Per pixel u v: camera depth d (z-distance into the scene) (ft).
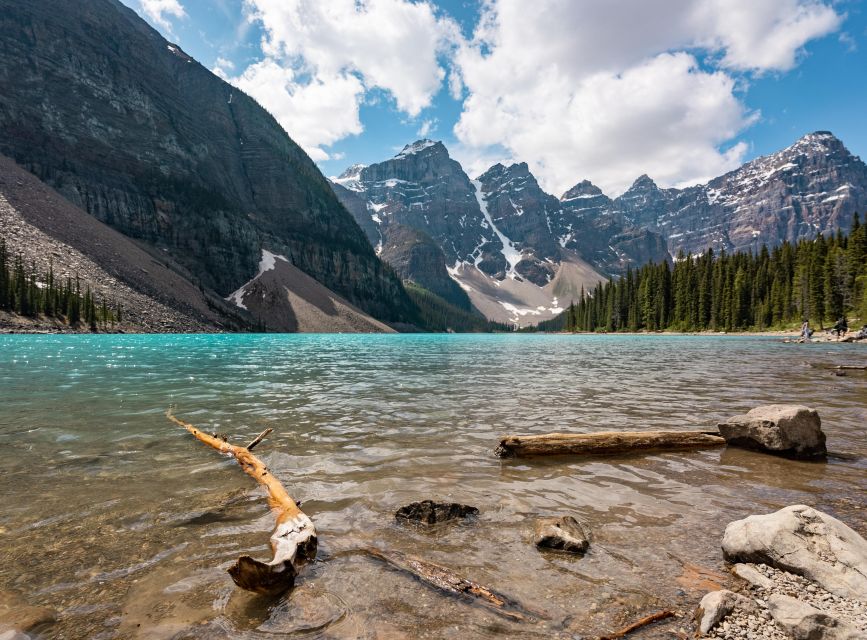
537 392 55.26
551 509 20.35
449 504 19.22
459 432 34.14
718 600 12.75
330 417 39.29
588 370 84.79
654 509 20.51
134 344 159.22
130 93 584.81
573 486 23.26
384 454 28.25
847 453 29.94
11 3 495.82
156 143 582.76
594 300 563.89
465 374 77.05
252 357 112.47
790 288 344.90
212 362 93.81
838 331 239.50
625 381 67.05
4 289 243.81
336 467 25.57
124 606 12.60
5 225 312.71
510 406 45.11
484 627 12.15
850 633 11.50
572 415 40.63
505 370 84.53
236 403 45.73
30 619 11.74
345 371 80.89
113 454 27.14
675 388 59.06
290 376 71.20
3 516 18.11
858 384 63.16
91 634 11.36
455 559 15.75
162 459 26.37
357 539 17.03
